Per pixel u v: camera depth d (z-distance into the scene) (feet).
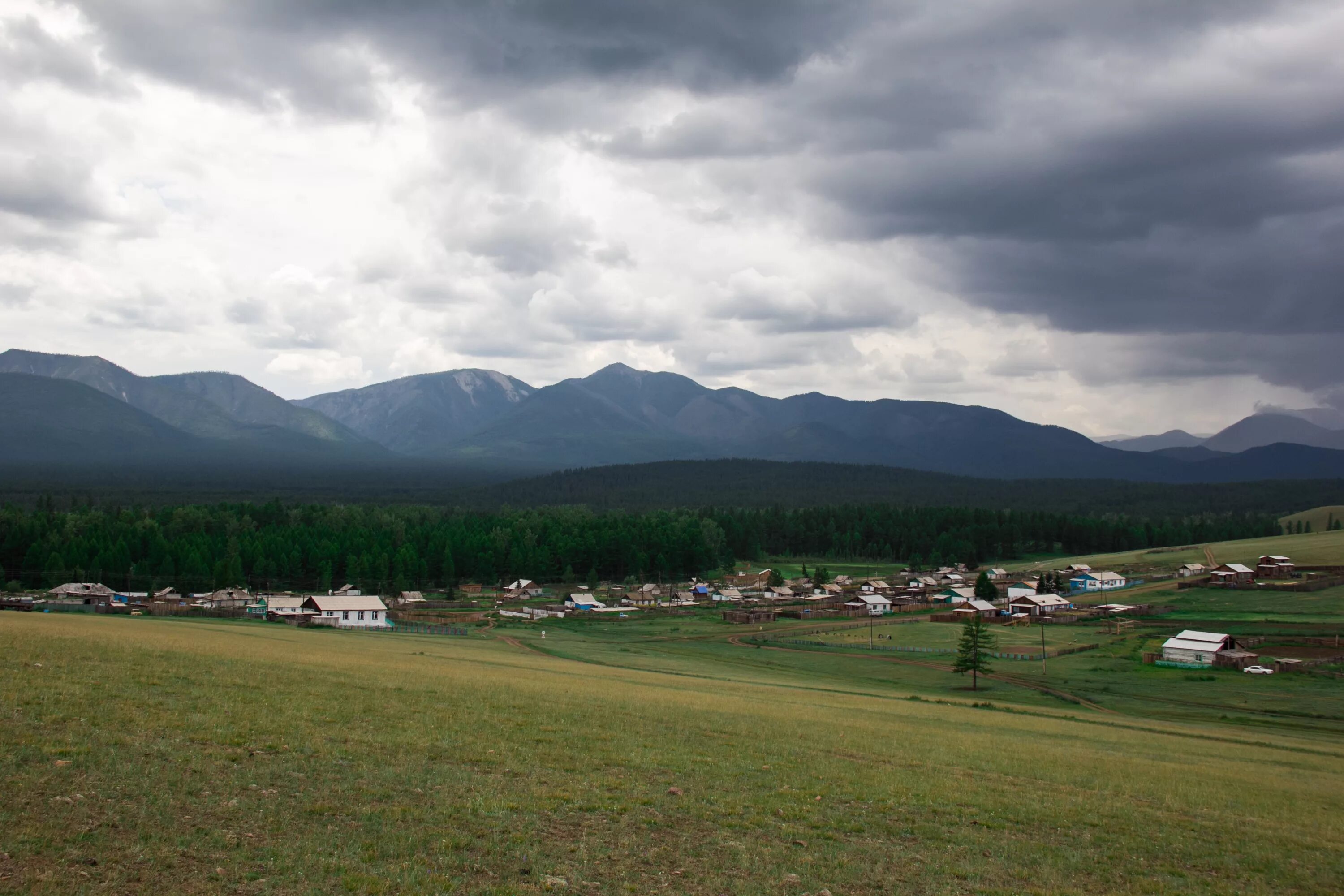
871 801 103.96
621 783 100.83
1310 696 312.09
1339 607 531.09
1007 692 323.57
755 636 503.20
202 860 67.82
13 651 140.05
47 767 82.17
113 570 570.46
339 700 133.08
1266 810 120.47
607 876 73.67
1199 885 84.94
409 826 79.82
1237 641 424.87
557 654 367.45
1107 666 386.52
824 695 256.52
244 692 130.21
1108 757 157.89
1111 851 93.25
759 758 122.42
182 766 88.28
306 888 65.36
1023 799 112.68
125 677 129.18
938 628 536.01
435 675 188.14
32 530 618.44
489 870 72.18
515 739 118.21
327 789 87.20
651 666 341.41
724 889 73.20
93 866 64.39
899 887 77.36
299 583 632.38
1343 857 98.89
